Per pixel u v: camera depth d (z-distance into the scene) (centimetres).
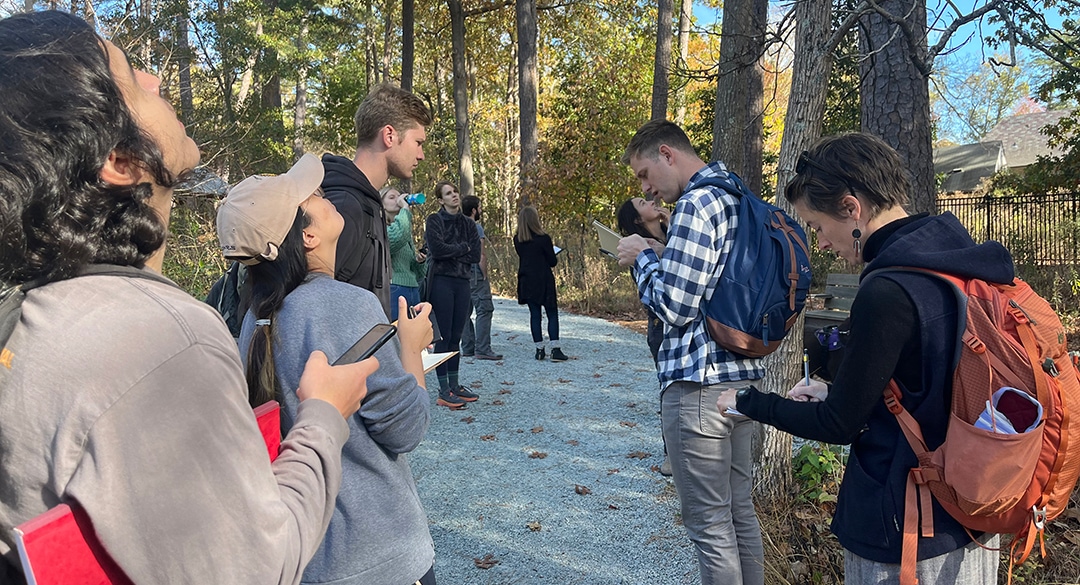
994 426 147
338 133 3173
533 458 506
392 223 616
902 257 159
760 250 242
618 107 1404
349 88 2969
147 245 89
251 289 176
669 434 257
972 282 157
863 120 690
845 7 418
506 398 669
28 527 70
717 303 242
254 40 2328
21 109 78
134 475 76
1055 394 147
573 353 888
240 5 2317
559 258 1462
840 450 405
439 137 3023
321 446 102
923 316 154
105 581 77
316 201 185
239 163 1822
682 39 1798
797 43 344
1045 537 330
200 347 83
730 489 267
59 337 78
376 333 133
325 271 186
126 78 93
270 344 168
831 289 838
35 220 79
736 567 254
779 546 336
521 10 1827
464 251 624
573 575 344
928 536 157
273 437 111
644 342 963
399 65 3794
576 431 565
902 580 158
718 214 243
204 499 79
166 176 92
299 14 2634
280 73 2525
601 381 732
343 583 167
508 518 409
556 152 1457
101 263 86
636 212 384
